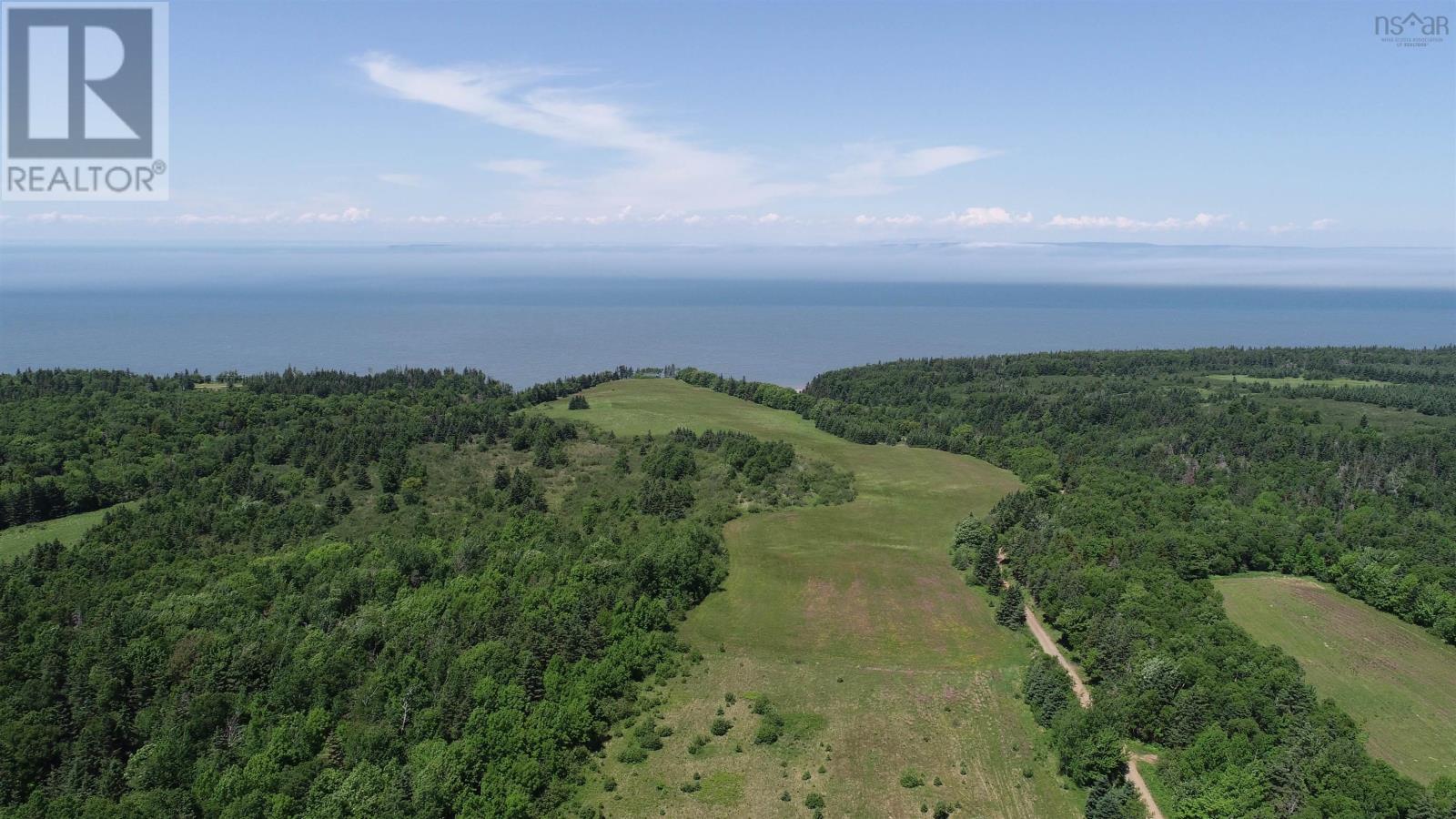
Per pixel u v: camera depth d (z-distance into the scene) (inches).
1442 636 4057.6
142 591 4013.3
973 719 3459.6
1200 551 4726.9
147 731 3142.2
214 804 2797.7
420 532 5044.3
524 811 2839.6
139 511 5004.9
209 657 3417.8
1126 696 3289.9
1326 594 4554.6
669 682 3757.4
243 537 4864.7
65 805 2770.7
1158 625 3764.8
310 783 2893.7
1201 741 2965.1
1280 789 2728.8
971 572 4896.7
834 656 3996.1
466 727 3127.5
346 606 3981.3
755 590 4726.9
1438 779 2773.1
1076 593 4188.0
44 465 5438.0
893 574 4936.0
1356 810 2564.0
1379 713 3420.3
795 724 3420.3
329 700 3316.9
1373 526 5059.1
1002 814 2893.7
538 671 3484.3
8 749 2915.8
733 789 3029.0
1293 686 3137.3
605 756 3228.3
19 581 3991.1
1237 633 3676.2
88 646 3427.7
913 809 2915.8
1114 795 2812.5
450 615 3818.9
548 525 5157.5
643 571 4431.6
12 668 3304.6
